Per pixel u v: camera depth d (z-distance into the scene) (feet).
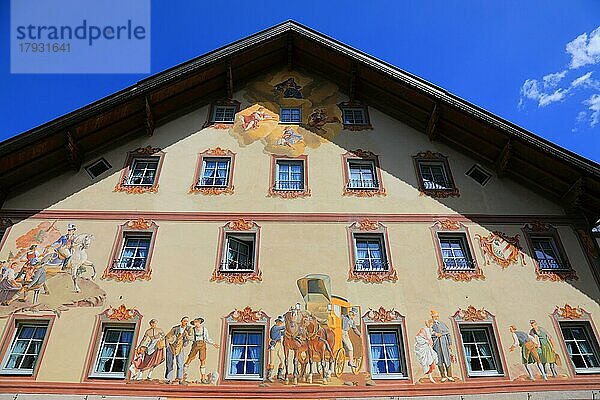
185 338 46.21
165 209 54.65
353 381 44.55
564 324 48.60
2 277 49.32
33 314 47.19
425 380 44.80
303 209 55.06
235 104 65.31
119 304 47.91
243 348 46.42
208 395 43.47
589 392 44.62
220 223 53.72
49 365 44.45
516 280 50.93
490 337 47.70
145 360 45.11
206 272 50.08
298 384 44.24
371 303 48.75
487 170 59.21
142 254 51.75
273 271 50.37
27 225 52.90
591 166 53.47
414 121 63.52
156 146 60.34
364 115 64.39
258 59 67.10
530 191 57.67
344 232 53.42
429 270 51.11
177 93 62.34
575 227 55.06
